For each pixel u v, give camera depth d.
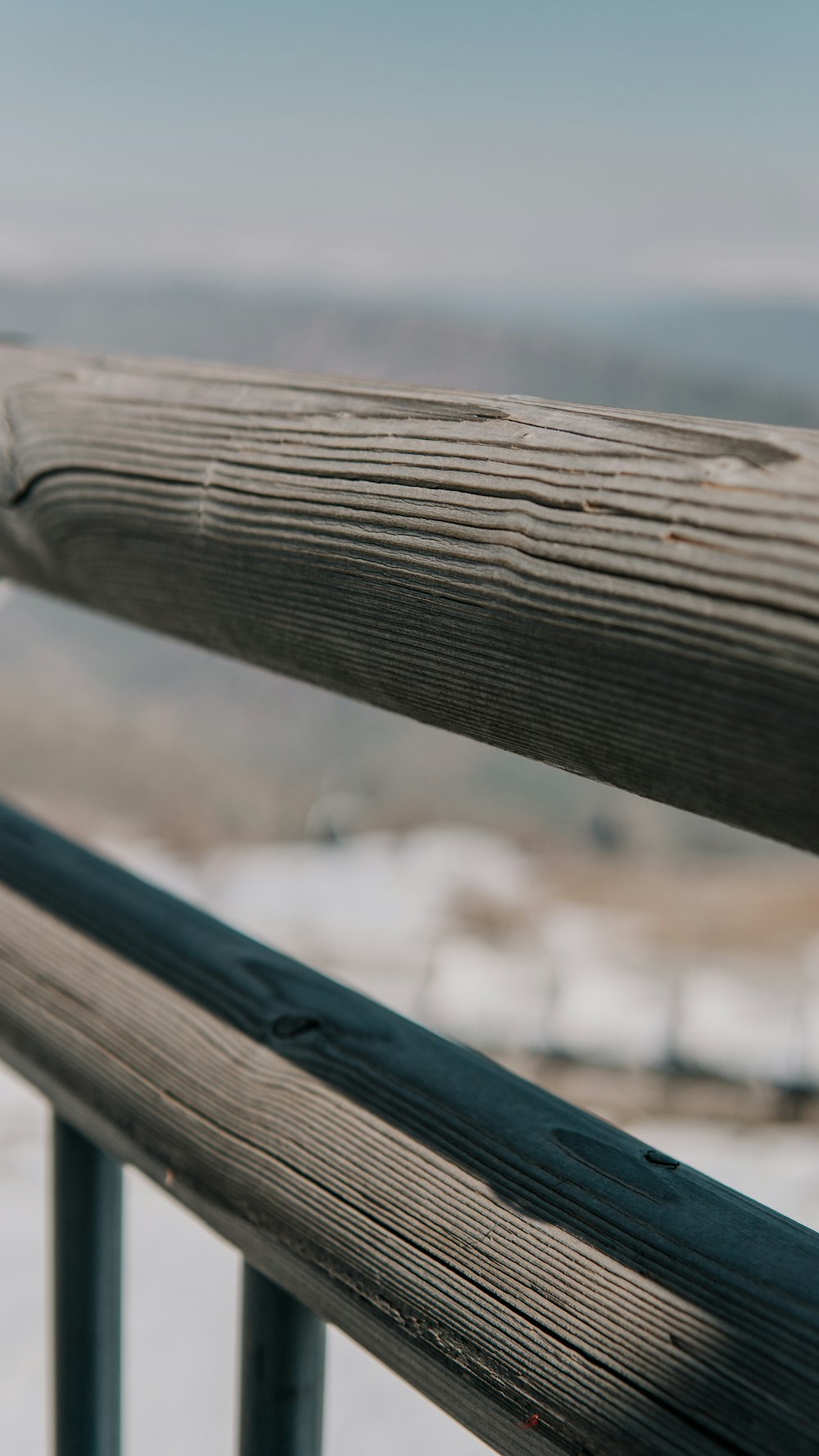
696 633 0.68
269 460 0.80
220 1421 1.73
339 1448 1.71
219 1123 0.87
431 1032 0.86
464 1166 0.80
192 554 0.83
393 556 0.75
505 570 0.72
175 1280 2.10
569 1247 0.76
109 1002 0.93
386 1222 0.81
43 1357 1.80
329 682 0.82
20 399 0.92
